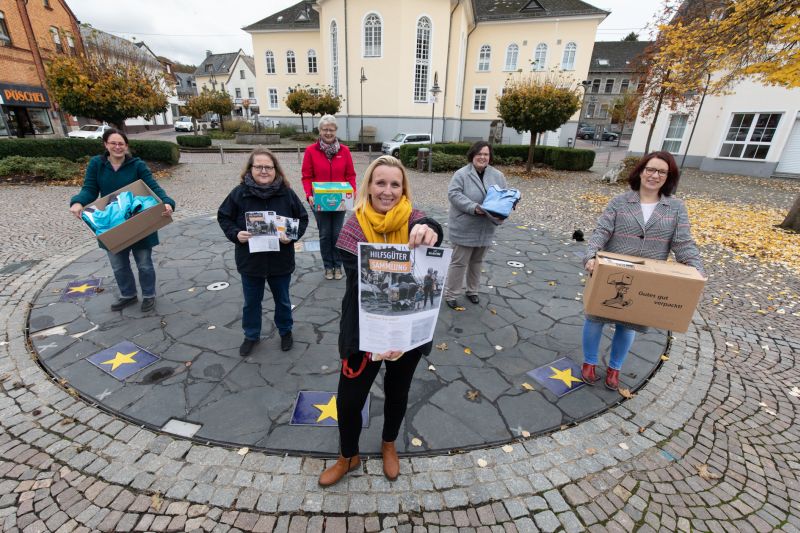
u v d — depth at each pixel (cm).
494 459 222
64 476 203
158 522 182
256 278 290
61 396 259
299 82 3253
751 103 1537
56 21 2227
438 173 1514
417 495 199
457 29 2622
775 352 348
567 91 1378
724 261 589
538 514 193
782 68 632
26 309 370
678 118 1778
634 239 255
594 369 290
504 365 312
